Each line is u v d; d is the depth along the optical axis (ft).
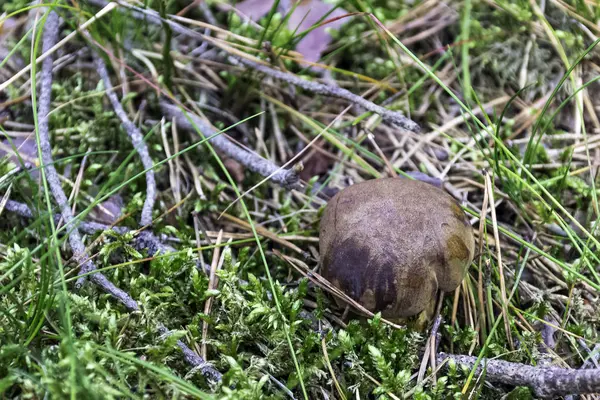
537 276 2.12
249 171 2.24
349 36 2.40
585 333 2.04
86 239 2.07
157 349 1.88
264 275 2.10
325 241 1.98
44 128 2.12
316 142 2.30
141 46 2.33
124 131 2.22
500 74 2.39
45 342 1.92
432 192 1.99
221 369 1.95
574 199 2.22
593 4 2.43
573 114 2.34
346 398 1.93
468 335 2.01
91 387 1.78
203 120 2.26
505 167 2.14
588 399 1.96
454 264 1.95
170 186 2.21
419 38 2.42
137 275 2.02
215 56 2.36
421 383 1.95
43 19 2.05
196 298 2.00
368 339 1.98
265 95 2.30
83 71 2.31
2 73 2.27
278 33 2.32
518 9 2.42
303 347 1.95
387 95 2.38
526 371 1.93
